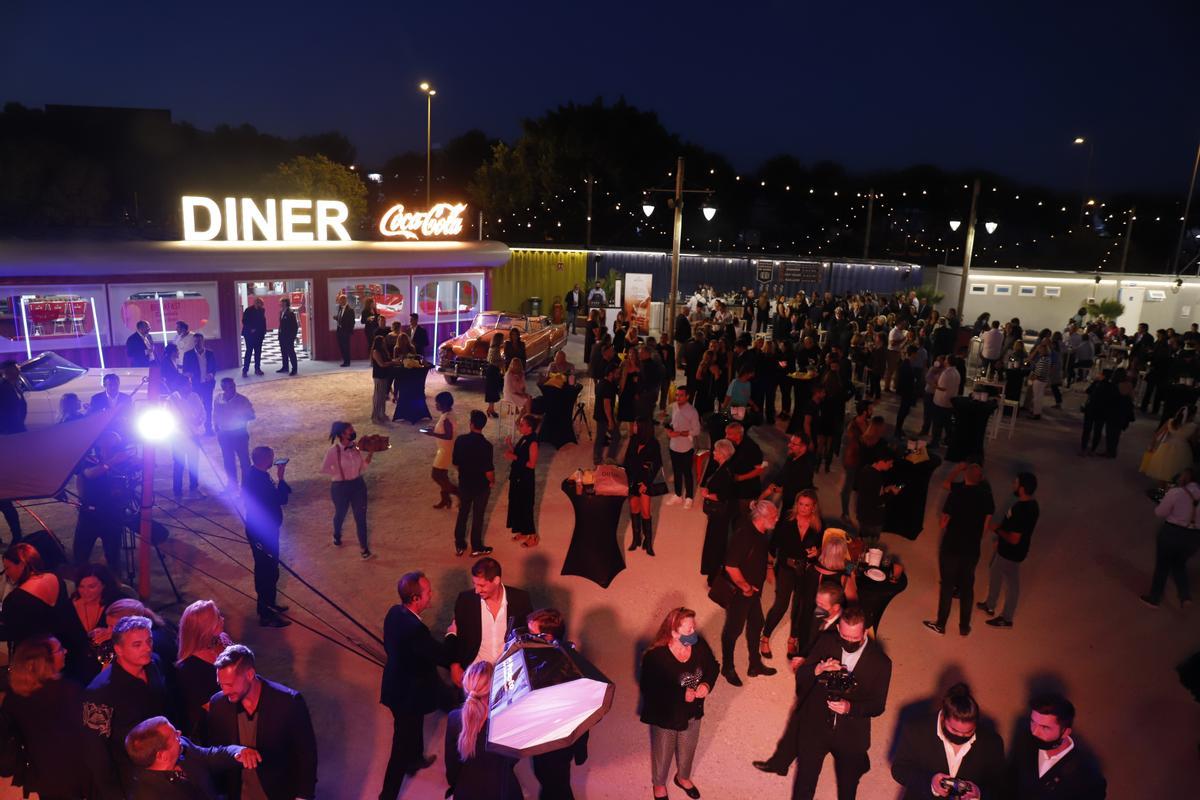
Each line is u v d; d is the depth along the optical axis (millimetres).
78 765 4578
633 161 44656
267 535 7102
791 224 51625
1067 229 48125
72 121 48938
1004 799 4312
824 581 6457
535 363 19016
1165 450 11797
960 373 15750
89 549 7844
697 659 5086
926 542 9844
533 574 8461
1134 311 28969
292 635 7137
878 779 5648
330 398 16016
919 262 46500
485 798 4223
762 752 5855
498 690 4227
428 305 21719
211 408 13320
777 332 21781
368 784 5352
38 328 15086
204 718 4637
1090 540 10234
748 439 8469
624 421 12797
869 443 9273
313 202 19125
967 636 7637
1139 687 6914
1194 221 43688
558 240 44031
